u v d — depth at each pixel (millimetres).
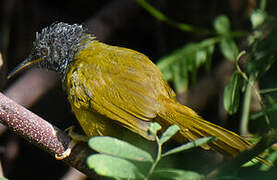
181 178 5473
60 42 10180
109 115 8484
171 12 14562
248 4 13125
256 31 9188
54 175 16422
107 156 5262
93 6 16484
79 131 16125
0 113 7762
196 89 13477
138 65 9023
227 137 7578
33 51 10523
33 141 7930
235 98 8711
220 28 11000
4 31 14898
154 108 8281
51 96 16141
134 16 15820
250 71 8766
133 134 8617
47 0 16344
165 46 14734
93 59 9289
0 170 10242
